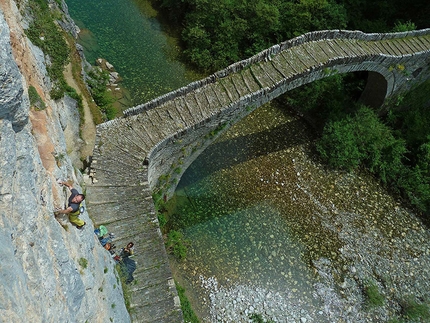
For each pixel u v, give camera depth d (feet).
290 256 59.62
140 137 48.52
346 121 73.77
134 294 38.93
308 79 57.36
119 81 74.28
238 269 56.90
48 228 23.80
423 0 87.56
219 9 80.89
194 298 53.21
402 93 75.36
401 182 69.82
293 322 53.01
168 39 86.38
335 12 82.48
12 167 20.42
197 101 51.85
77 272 25.61
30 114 28.45
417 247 64.08
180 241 56.80
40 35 50.52
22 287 18.67
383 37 65.72
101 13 86.28
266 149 72.64
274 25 82.17
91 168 45.73
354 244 62.64
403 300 57.31
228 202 64.13
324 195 68.54
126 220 42.70
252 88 53.16
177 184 61.31
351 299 56.34
